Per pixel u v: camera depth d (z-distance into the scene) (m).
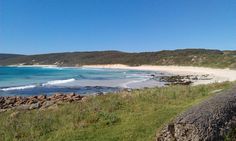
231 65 89.25
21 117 13.50
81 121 11.91
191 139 6.83
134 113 12.41
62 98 21.44
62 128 11.35
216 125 6.94
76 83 51.22
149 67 126.31
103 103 14.85
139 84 47.22
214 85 18.94
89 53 190.25
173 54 137.25
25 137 10.88
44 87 43.94
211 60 108.06
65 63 183.88
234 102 7.70
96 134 10.40
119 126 10.93
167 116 11.20
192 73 80.38
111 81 55.28
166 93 16.38
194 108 7.71
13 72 95.56
